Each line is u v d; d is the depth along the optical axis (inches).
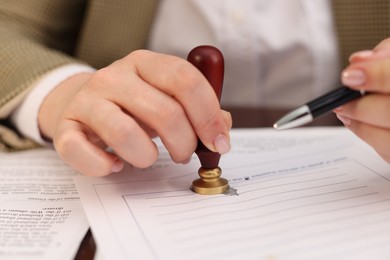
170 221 11.3
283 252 9.8
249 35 28.4
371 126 12.0
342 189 12.9
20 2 27.0
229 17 28.3
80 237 10.9
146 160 12.5
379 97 11.2
